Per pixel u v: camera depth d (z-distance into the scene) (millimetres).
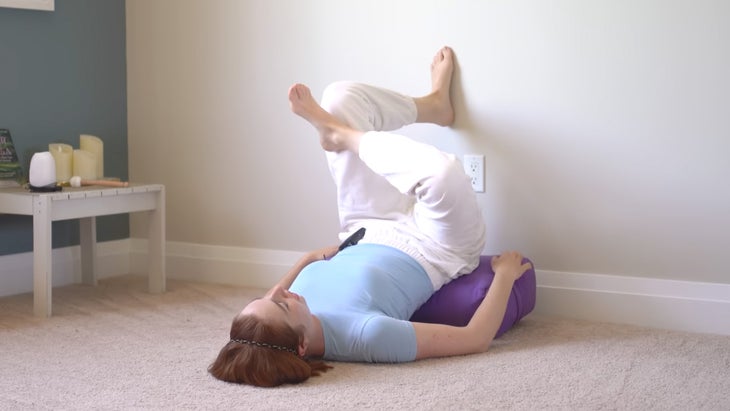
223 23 3670
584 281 3057
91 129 3811
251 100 3641
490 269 2842
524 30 3061
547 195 3090
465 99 3193
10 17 3471
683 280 2908
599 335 2822
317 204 3543
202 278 3809
